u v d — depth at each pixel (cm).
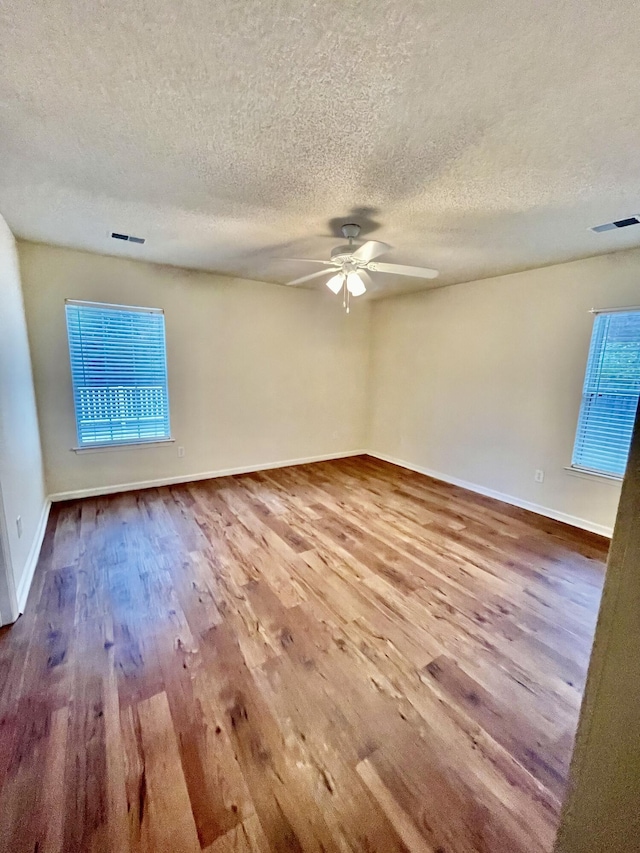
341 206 226
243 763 130
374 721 146
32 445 292
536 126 147
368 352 555
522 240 277
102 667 170
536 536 310
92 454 371
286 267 380
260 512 347
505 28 105
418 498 393
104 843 107
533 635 196
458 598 225
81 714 147
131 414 387
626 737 55
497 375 390
